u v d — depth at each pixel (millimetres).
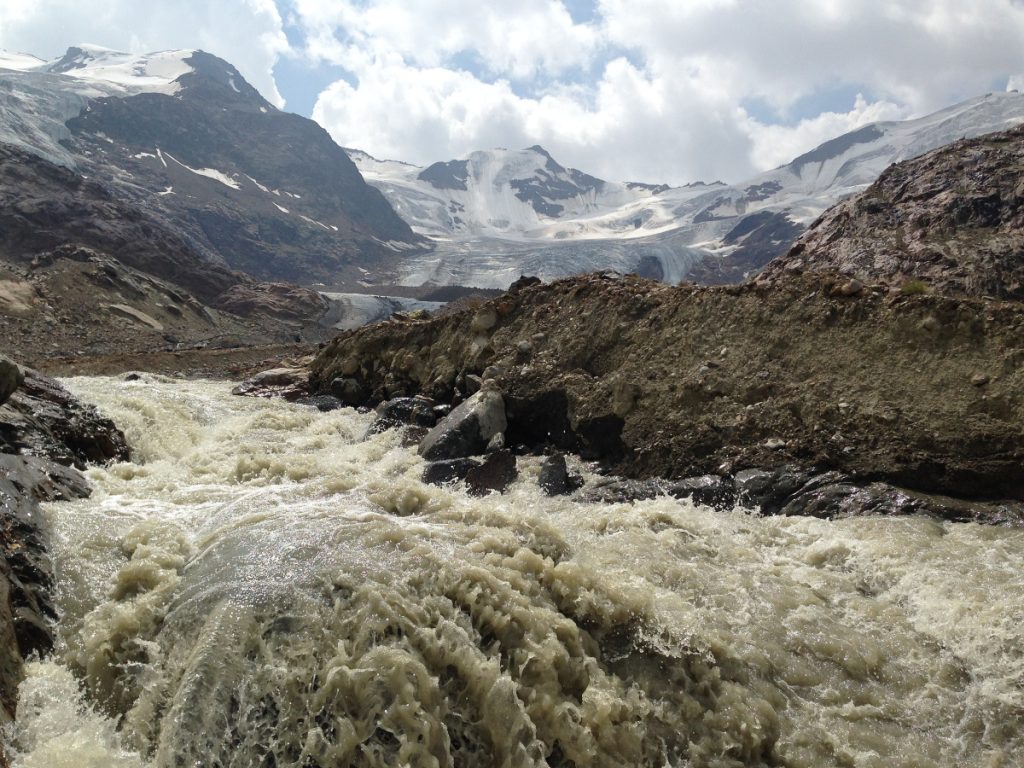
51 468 9398
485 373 15164
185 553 7676
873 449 10562
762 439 11398
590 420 13203
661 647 6961
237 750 5516
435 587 6805
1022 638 6902
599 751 6086
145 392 17328
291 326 63062
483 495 11539
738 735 6312
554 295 16141
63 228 63406
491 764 5855
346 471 12414
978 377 10516
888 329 11562
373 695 5719
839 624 7609
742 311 13062
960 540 8875
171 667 6152
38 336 38531
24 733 5391
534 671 6316
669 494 11180
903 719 6441
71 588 6969
